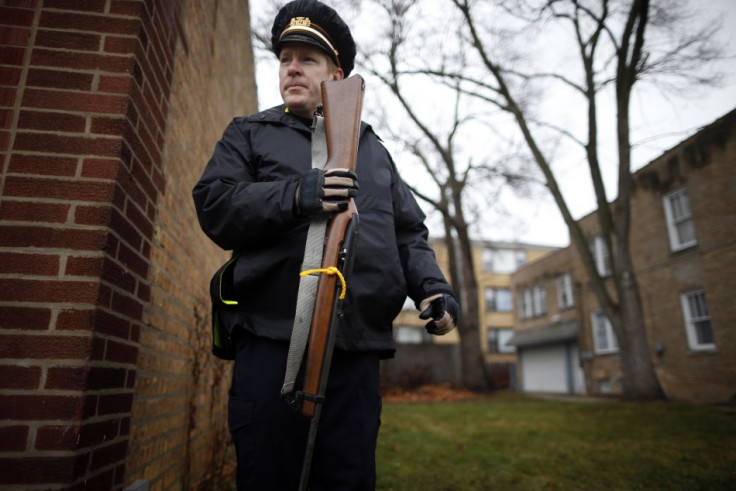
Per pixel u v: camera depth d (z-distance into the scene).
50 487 1.14
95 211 1.32
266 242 1.34
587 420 6.65
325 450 1.26
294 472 1.23
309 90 1.52
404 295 1.44
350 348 1.29
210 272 3.56
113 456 1.40
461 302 17.84
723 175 11.02
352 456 1.26
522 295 23.27
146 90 1.60
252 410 1.23
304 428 1.25
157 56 1.72
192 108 2.70
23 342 1.21
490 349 29.94
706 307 11.48
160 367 2.15
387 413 7.97
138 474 1.85
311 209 1.19
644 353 10.02
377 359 1.40
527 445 4.84
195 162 2.85
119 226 1.40
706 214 11.43
